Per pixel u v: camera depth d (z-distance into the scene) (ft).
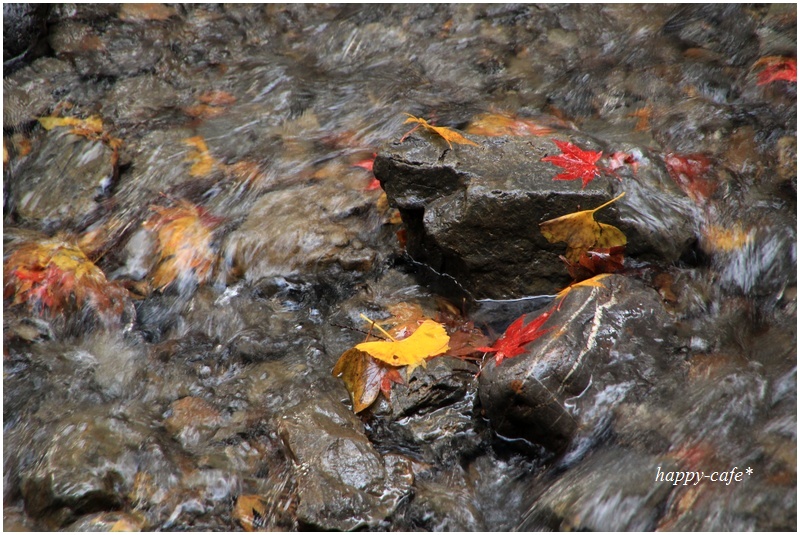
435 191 13.10
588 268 12.87
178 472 10.72
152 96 19.31
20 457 10.98
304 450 10.66
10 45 19.19
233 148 17.60
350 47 21.24
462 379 11.62
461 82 19.57
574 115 17.94
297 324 13.44
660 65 18.94
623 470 9.98
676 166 15.17
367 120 18.37
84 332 13.44
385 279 14.07
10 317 13.38
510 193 12.24
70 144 16.96
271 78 20.01
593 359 10.90
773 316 12.55
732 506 9.25
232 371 12.60
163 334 13.64
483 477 10.82
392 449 11.12
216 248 14.62
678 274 13.12
